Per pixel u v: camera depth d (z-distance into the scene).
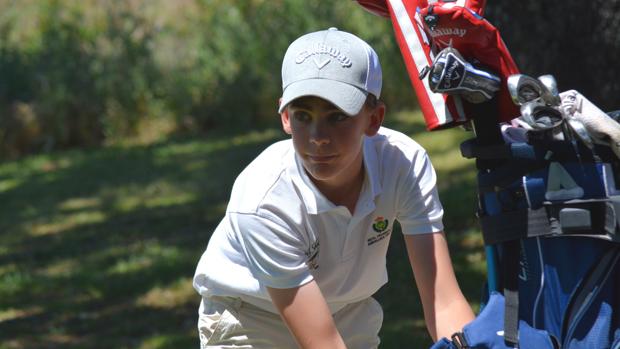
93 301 27.45
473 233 28.72
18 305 27.47
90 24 56.03
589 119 8.92
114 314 26.09
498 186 9.34
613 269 8.99
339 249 10.55
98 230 35.94
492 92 9.40
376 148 10.50
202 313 11.75
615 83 20.16
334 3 55.94
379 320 12.08
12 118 53.28
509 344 9.13
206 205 38.38
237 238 10.55
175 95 55.38
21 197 43.12
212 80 55.75
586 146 8.98
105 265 31.02
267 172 10.18
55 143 54.38
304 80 9.34
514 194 9.26
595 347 8.90
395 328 21.77
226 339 11.48
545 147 9.12
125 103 55.00
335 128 9.41
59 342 24.09
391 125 49.66
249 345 11.41
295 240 10.13
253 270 10.30
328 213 10.20
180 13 58.03
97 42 55.38
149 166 47.00
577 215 8.92
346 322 11.70
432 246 10.62
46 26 56.28
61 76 54.03
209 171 44.59
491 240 9.39
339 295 11.04
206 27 56.47
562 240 9.11
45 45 54.78
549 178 9.08
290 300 10.12
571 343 9.02
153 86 55.19
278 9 56.09
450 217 30.88
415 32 9.95
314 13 55.75
